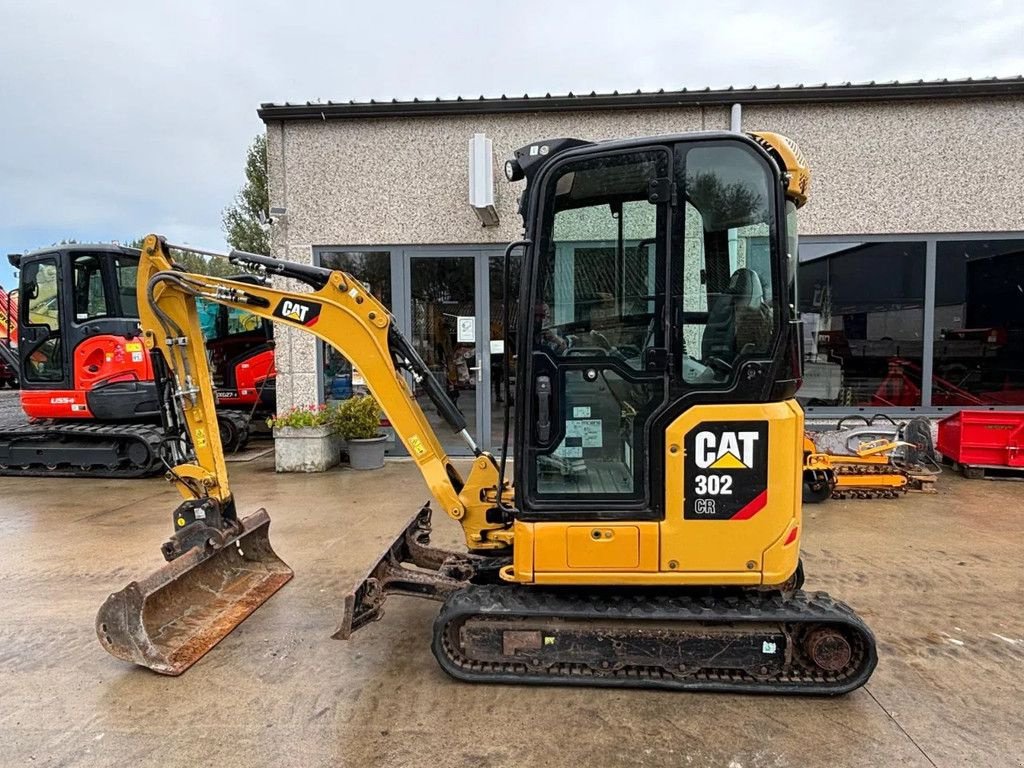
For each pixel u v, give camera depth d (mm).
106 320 7285
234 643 3201
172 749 2393
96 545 4793
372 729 2502
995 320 7234
